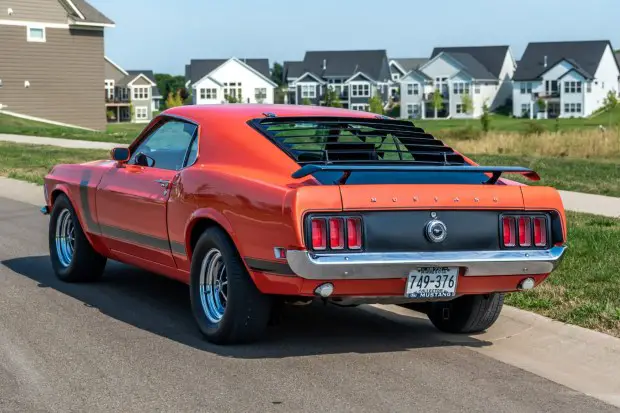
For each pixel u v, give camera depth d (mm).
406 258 5414
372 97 119812
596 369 5719
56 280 8242
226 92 119438
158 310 7102
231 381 5285
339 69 125625
